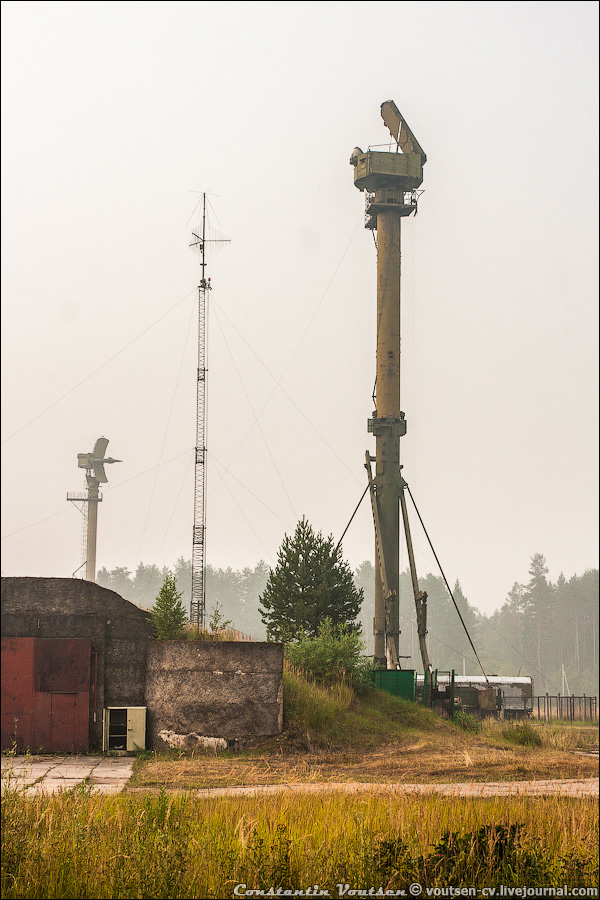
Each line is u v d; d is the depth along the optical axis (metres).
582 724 78.94
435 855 11.70
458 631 172.50
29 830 12.35
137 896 10.46
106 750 32.47
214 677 33.41
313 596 48.06
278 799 18.38
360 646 43.56
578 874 11.75
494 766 31.12
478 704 67.44
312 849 12.18
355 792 21.25
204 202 67.88
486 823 14.70
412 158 62.78
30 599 33.72
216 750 32.62
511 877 11.46
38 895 10.61
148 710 33.44
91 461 114.62
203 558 64.56
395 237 62.72
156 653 33.88
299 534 49.50
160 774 26.30
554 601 179.88
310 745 33.69
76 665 32.81
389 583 58.03
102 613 34.22
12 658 32.59
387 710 41.56
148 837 12.00
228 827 13.19
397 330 61.56
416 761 31.67
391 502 59.09
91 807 13.77
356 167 63.38
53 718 32.28
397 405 60.53
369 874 11.19
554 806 18.02
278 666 34.25
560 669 172.25
